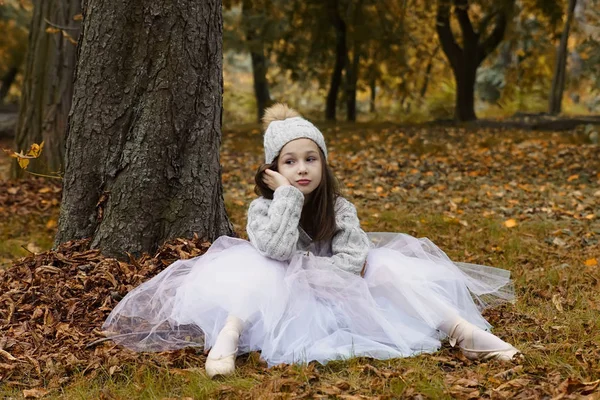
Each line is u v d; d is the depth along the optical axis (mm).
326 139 13766
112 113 4109
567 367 2809
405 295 3207
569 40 21906
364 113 24438
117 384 2852
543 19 19016
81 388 2816
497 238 5656
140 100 4109
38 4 8547
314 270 3223
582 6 19344
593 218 6512
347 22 17453
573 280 4363
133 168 4074
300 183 3416
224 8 17750
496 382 2666
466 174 9359
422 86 25297
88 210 4168
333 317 3223
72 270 3900
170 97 4078
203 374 2859
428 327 3246
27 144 8461
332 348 3049
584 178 8773
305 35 18750
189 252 4004
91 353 3164
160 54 4074
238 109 27438
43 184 8070
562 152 10703
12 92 26672
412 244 3672
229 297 3072
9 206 7090
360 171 9695
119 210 4078
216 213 4348
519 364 2850
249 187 8570
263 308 3061
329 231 3438
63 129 8500
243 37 18547
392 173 9508
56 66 8445
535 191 8070
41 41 8438
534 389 2549
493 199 7680
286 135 3461
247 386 2715
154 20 4059
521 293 4133
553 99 18891
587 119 15805
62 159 8469
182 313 3182
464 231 5973
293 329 3100
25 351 3170
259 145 13008
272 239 3199
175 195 4148
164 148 4090
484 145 12062
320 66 19750
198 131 4199
